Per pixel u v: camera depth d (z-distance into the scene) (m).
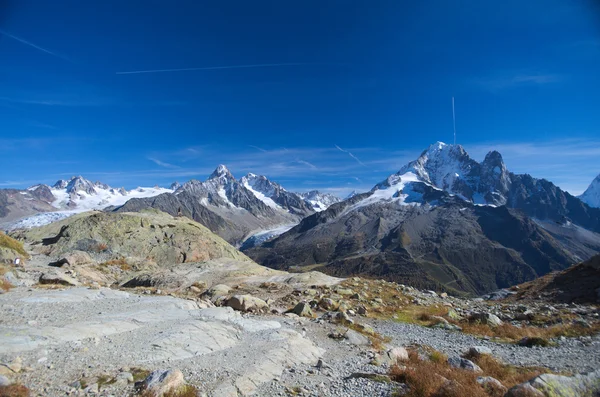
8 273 27.05
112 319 16.73
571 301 32.22
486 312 27.31
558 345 20.03
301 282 39.12
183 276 40.06
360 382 13.13
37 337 12.77
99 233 54.72
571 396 9.90
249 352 15.03
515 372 15.03
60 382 10.06
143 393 9.87
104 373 10.93
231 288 35.81
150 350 13.41
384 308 29.92
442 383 12.11
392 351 17.09
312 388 12.38
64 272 35.56
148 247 56.22
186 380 11.44
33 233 58.19
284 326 21.08
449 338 21.84
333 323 23.00
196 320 18.14
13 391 8.94
